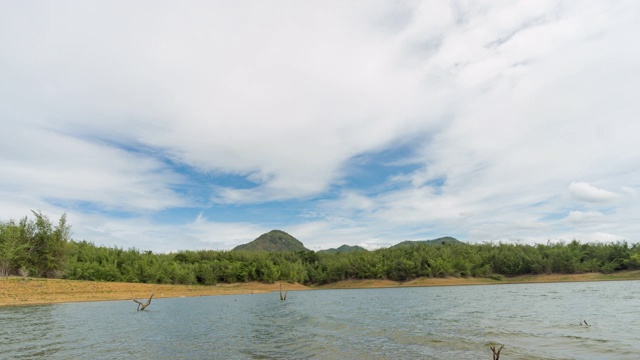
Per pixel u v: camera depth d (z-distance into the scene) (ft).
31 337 83.35
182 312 153.89
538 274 449.06
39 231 242.99
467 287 359.87
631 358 52.80
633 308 126.41
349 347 68.18
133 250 390.63
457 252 500.74
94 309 160.15
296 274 483.51
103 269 302.04
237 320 121.49
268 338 81.56
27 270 223.71
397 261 476.95
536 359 53.31
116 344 74.49
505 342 68.23
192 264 447.83
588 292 217.77
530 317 109.70
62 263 248.93
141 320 120.98
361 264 495.41
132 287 264.93
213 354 63.57
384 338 77.87
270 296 301.63
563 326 88.79
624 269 429.38
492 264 475.31
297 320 118.93
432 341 72.02
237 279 449.06
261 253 539.70
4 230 235.20
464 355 58.03
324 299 242.17
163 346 72.02
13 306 171.22
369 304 187.11
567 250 450.71
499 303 164.96
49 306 172.45
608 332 77.82
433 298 218.79
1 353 64.75
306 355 61.62
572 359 52.90
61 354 63.72
